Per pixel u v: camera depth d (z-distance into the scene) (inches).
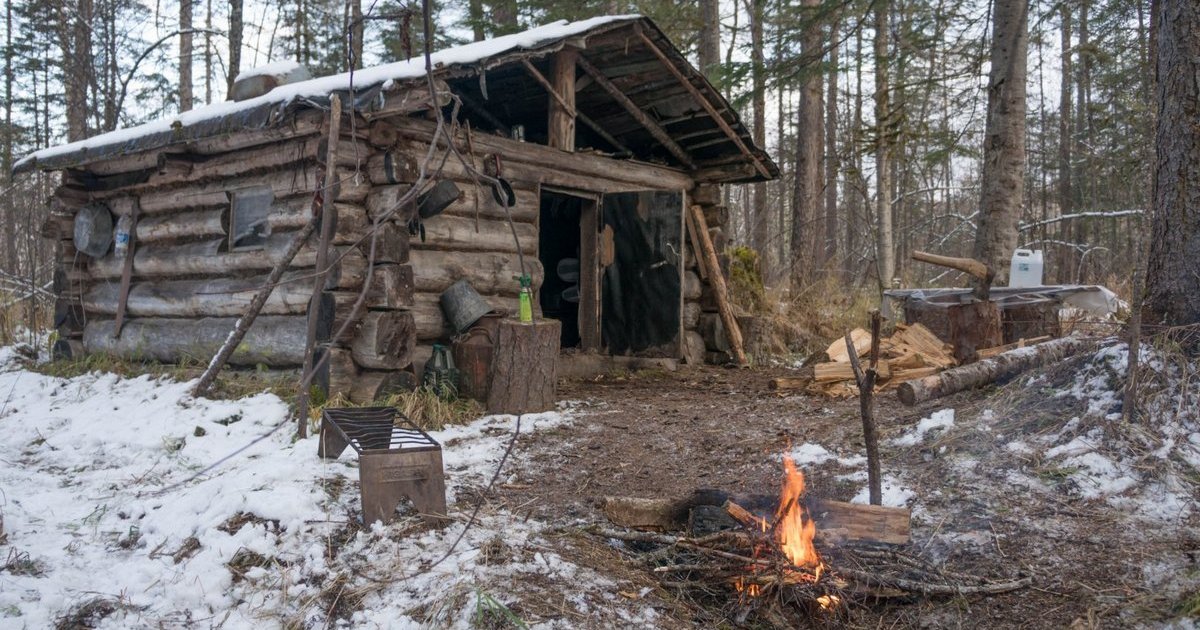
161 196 339.6
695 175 423.8
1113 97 626.8
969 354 282.0
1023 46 359.6
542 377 272.4
